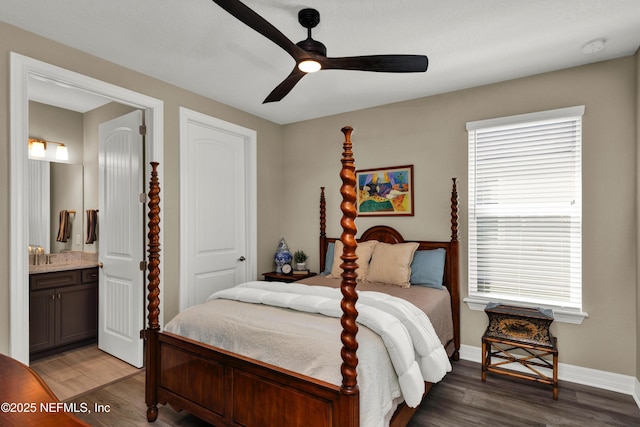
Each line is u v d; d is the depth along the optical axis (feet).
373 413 5.00
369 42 7.76
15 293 7.04
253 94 11.09
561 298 9.21
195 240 11.07
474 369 9.63
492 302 9.83
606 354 8.57
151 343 7.13
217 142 11.94
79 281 11.27
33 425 2.67
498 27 7.20
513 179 9.87
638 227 8.05
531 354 9.26
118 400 7.99
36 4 6.45
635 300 8.29
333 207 13.20
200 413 6.40
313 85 10.31
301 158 14.05
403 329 6.26
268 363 5.75
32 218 11.43
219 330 6.56
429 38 7.63
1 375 3.50
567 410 7.55
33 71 7.39
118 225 10.42
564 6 6.50
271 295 7.49
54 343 10.62
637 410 7.55
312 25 6.71
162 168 9.85
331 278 11.13
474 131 10.44
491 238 10.18
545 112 9.29
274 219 14.23
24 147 7.20
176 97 10.36
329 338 5.63
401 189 11.60
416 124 11.39
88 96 11.39
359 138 12.53
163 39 7.74
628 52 8.26
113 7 6.57
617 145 8.50
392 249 10.40
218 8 6.61
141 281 9.68
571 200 9.11
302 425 5.10
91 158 12.60
